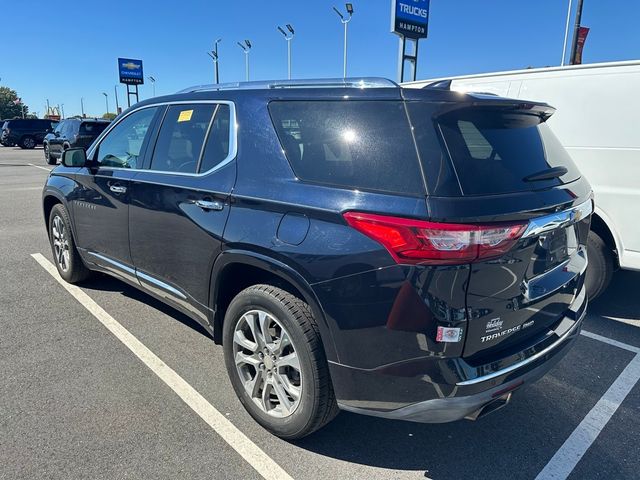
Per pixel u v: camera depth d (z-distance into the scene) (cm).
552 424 290
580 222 279
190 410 290
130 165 372
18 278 515
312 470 246
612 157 418
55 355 350
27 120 3309
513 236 211
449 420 217
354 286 215
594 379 341
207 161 299
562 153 282
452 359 208
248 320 268
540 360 240
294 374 257
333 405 245
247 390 278
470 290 205
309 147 247
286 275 238
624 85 412
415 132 213
